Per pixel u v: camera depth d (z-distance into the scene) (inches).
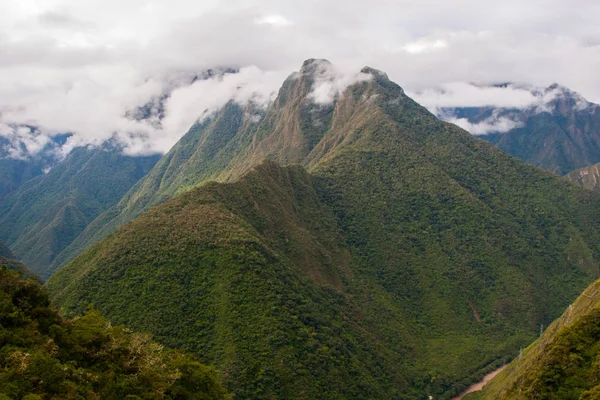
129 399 1792.6
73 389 1641.2
